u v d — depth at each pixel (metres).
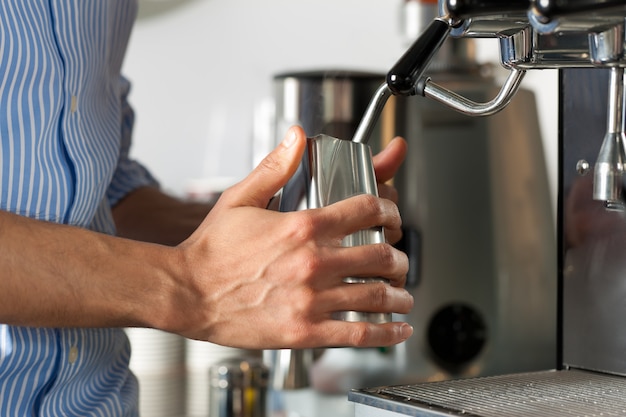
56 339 0.86
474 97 1.39
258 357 1.65
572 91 0.86
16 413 0.86
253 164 1.99
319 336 0.74
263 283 0.74
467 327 1.38
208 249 0.76
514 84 0.73
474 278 1.38
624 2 0.60
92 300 0.75
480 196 1.39
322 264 0.73
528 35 0.70
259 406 1.38
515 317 1.40
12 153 0.83
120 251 0.76
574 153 0.86
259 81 2.05
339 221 0.74
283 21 2.04
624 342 0.82
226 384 1.37
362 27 1.97
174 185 2.12
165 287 0.75
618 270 0.83
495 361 1.39
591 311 0.85
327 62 2.00
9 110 0.83
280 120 1.42
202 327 0.76
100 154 0.94
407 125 1.37
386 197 0.91
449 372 1.36
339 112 1.38
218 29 2.08
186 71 2.11
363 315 0.75
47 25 0.86
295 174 0.78
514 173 1.41
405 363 1.35
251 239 0.74
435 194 1.38
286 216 0.74
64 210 0.87
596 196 0.73
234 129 2.08
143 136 2.13
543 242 1.44
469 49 1.44
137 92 2.13
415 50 0.71
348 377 1.36
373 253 0.75
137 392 1.02
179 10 2.10
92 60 0.93
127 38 1.06
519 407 0.68
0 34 0.82
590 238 0.85
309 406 1.39
